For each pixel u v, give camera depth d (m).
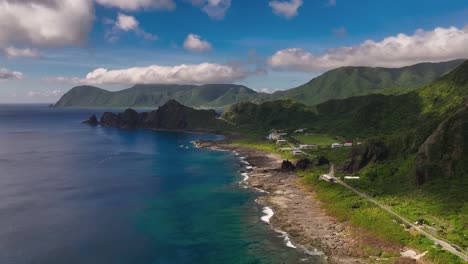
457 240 98.50
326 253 100.56
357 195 144.62
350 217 123.75
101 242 108.94
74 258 98.25
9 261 95.44
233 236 113.69
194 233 116.56
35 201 148.12
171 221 127.12
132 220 127.88
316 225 121.56
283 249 103.94
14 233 114.00
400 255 96.06
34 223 123.00
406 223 111.94
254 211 137.38
